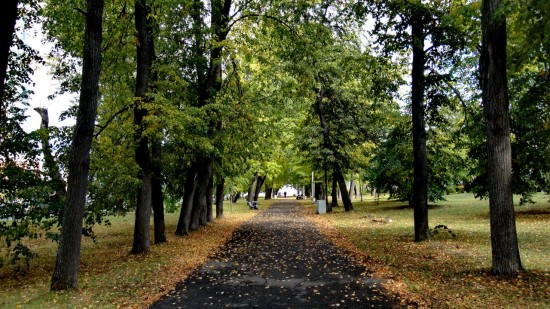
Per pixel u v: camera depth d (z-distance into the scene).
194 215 20.11
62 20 13.10
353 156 31.45
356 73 16.36
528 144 18.31
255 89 21.41
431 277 8.78
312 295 7.80
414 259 10.82
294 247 14.09
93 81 8.62
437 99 14.39
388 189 30.75
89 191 12.92
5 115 11.91
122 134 13.09
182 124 12.90
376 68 15.60
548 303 6.50
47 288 8.61
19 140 11.65
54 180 11.73
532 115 10.86
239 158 20.95
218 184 28.14
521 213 21.64
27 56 12.93
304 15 16.59
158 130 12.75
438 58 14.16
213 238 17.12
